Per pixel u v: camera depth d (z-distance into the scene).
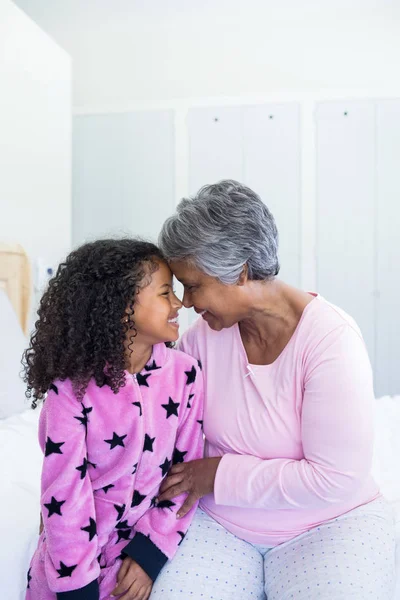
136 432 0.95
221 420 1.05
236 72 3.23
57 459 0.90
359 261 3.16
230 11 3.16
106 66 3.33
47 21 3.32
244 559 0.98
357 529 0.94
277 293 1.01
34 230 2.59
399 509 1.14
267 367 1.01
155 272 0.96
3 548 0.99
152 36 3.27
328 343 0.95
